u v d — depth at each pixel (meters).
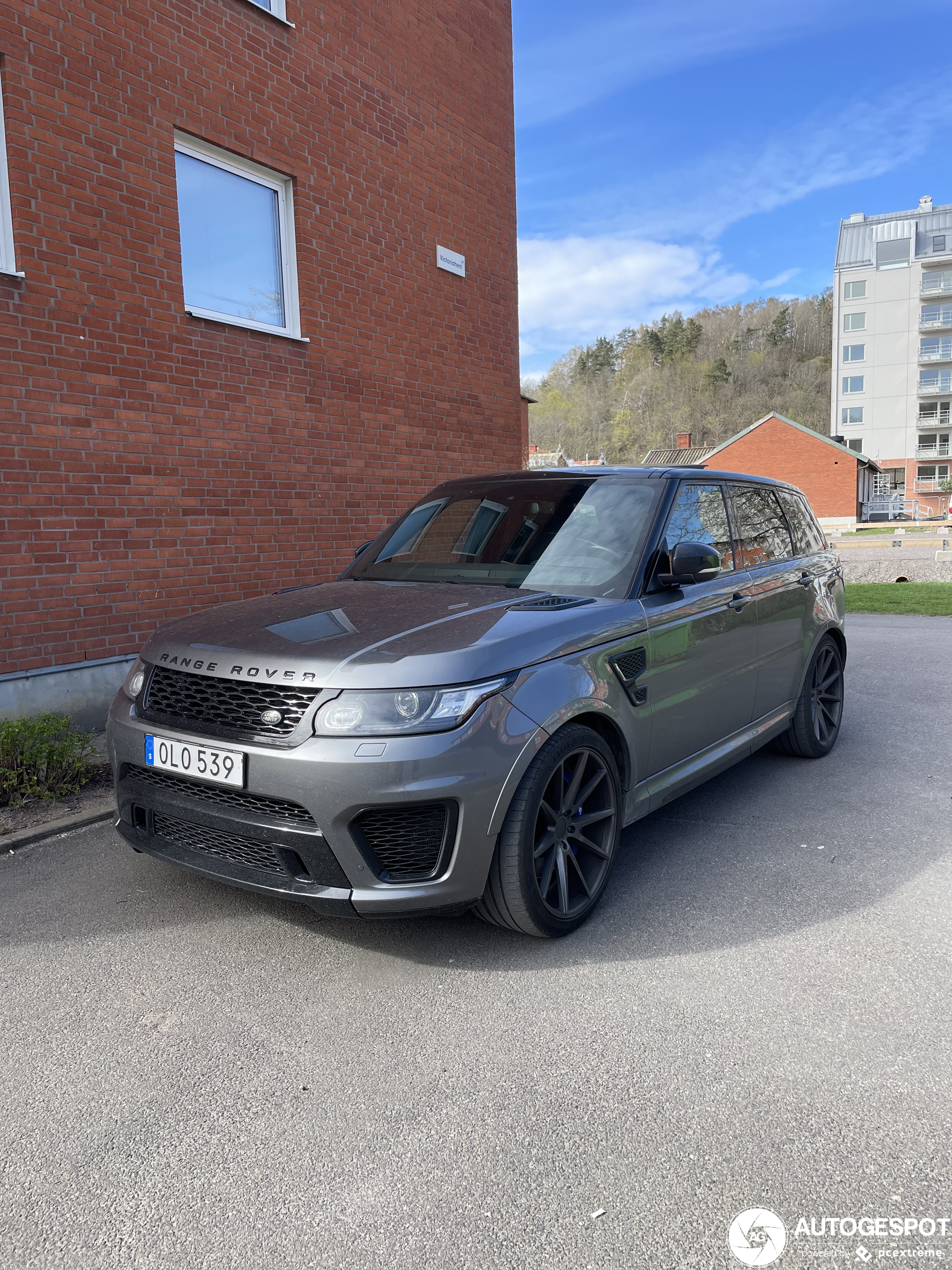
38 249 5.05
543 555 3.54
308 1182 1.80
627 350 138.12
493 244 9.14
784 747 4.94
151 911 3.04
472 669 2.54
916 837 3.77
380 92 7.56
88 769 4.48
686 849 3.65
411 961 2.72
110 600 5.52
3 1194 1.76
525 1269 1.58
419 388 8.18
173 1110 2.02
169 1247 1.63
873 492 67.25
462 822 2.46
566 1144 1.91
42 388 5.10
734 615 3.87
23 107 4.95
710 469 4.22
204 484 6.11
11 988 2.54
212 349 6.13
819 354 121.00
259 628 2.89
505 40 9.23
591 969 2.67
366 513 7.61
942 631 10.46
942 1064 2.20
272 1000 2.49
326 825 2.40
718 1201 1.74
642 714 3.17
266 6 6.59
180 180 6.02
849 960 2.72
